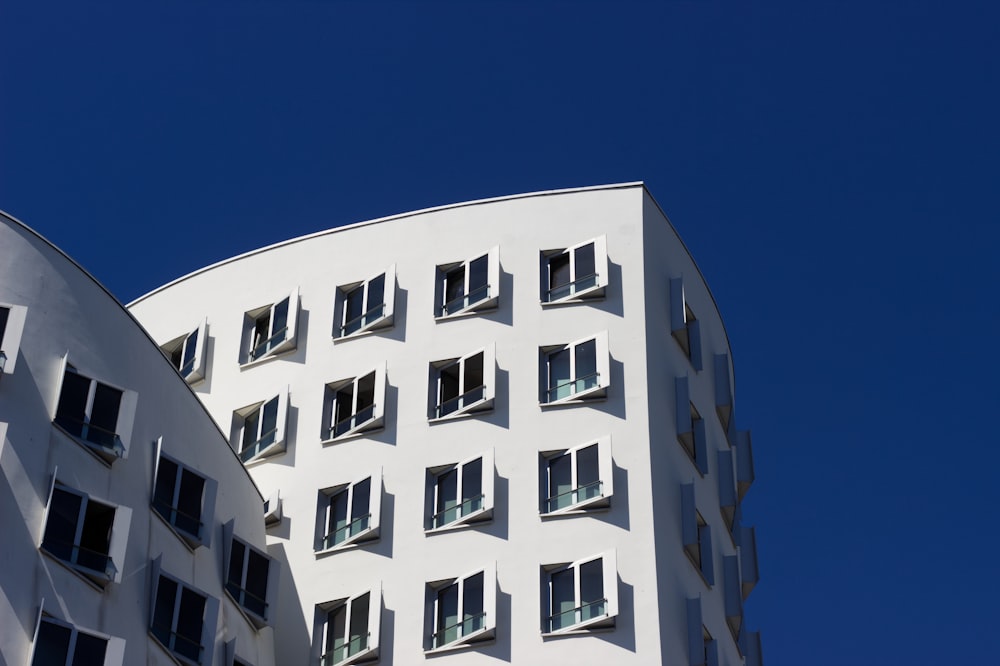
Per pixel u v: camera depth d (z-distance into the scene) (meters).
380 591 43.03
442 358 46.59
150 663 35.41
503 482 43.94
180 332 51.06
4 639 32.28
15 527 33.69
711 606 45.09
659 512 43.22
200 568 38.94
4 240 37.47
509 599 42.03
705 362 50.16
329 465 45.97
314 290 49.53
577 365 45.59
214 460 41.38
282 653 43.22
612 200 48.78
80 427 36.16
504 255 48.06
